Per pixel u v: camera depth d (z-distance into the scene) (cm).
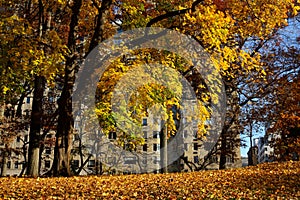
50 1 1647
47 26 1867
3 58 1197
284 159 2344
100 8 1498
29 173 1681
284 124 2258
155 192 976
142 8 1503
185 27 1453
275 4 1503
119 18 1809
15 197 901
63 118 1390
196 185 1112
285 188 1036
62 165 1363
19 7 1723
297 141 2241
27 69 1190
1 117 2148
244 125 2348
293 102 2259
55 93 2350
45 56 1263
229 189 1022
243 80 2194
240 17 1535
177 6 1482
